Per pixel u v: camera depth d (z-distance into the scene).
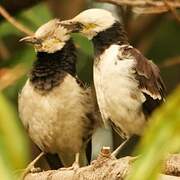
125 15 13.98
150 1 11.30
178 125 3.66
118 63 8.79
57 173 8.45
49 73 10.15
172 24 15.20
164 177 5.70
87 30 9.41
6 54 14.55
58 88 10.05
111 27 9.33
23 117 10.32
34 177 8.77
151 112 8.86
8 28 13.30
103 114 9.07
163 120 3.68
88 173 7.74
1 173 3.54
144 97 8.80
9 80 10.38
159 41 15.27
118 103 8.80
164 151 3.65
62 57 10.30
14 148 3.57
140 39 14.91
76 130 10.27
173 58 14.30
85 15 9.45
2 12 9.98
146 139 3.70
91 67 13.71
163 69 15.14
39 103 10.07
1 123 3.59
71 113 10.12
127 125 8.99
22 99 10.21
